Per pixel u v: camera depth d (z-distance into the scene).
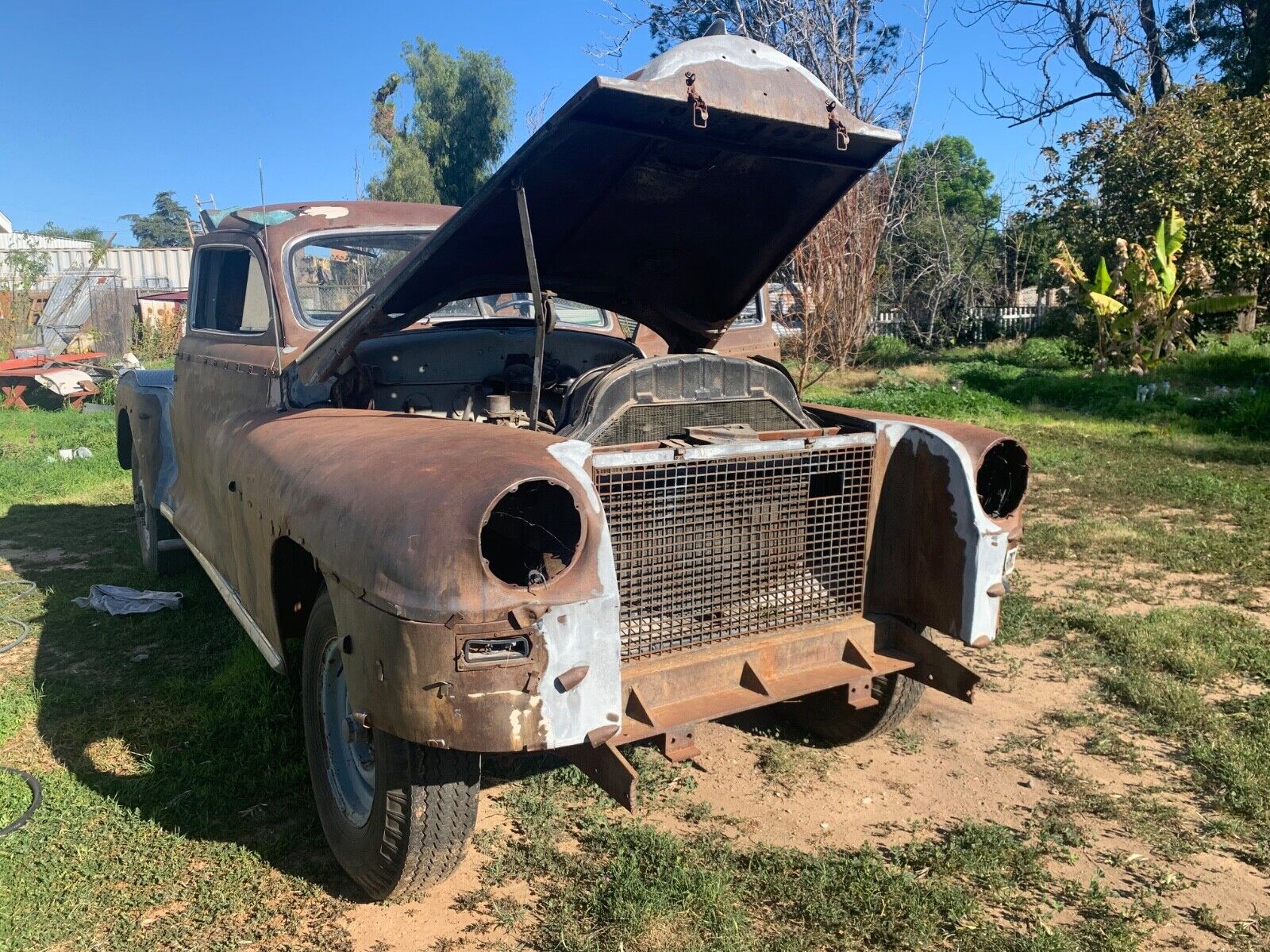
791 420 3.25
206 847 3.15
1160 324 18.58
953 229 31.03
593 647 2.27
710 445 2.86
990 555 3.09
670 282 3.98
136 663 4.82
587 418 2.83
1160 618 5.18
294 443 3.13
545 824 3.28
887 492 3.33
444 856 2.71
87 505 8.84
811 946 2.68
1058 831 3.27
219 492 4.05
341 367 3.63
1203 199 19.61
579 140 2.88
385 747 2.60
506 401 3.48
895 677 3.64
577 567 2.26
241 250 4.48
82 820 3.29
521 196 2.96
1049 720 4.16
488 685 2.20
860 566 3.31
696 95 2.69
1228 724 4.02
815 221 3.56
